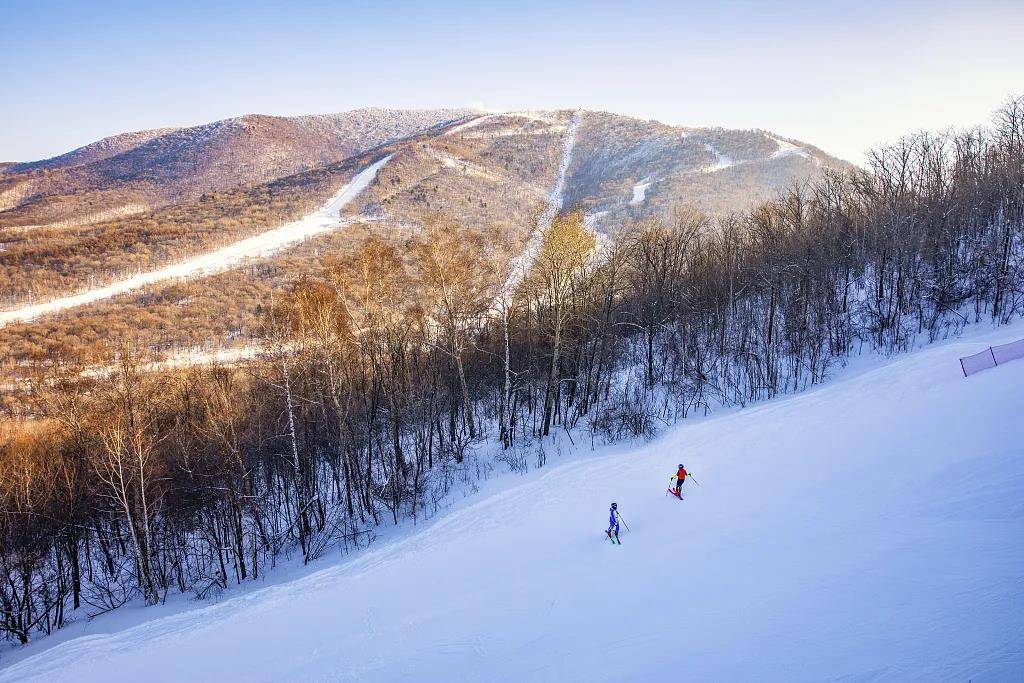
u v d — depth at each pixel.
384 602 18.70
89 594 30.44
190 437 31.00
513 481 29.52
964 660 8.74
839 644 10.37
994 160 46.09
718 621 12.60
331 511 34.69
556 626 14.46
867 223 44.28
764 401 33.38
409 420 37.25
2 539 26.62
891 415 24.03
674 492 22.30
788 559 14.88
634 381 40.59
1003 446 17.52
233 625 19.33
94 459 28.00
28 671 18.61
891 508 16.25
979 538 12.90
